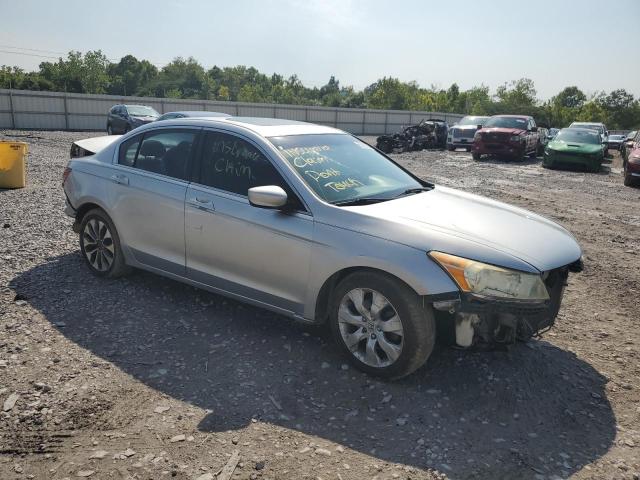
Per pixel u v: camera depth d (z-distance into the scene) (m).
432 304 3.34
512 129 21.28
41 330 4.09
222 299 4.84
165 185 4.53
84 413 3.08
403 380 3.57
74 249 6.17
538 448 2.92
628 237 8.02
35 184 10.81
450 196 4.35
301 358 3.81
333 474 2.66
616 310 5.00
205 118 4.64
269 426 3.03
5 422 2.97
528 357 3.97
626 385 3.62
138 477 2.59
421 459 2.79
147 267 4.81
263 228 3.89
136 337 4.05
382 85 104.25
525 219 3.99
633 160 13.88
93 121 41.56
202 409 3.17
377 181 4.29
